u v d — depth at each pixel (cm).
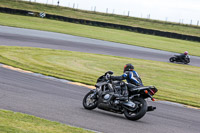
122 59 2614
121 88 834
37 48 2561
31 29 3972
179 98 1357
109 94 847
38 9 6919
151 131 698
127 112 812
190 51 4025
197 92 1609
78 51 2755
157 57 3122
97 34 4566
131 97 812
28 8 6838
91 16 7131
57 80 1405
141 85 828
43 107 808
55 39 3353
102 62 2305
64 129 598
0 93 911
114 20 7056
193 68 2717
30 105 809
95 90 891
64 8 7338
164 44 4441
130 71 848
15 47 2420
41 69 1678
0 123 570
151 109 791
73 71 1784
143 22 7131
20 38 3005
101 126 684
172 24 7100
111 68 2098
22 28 3919
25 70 1551
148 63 2595
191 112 1062
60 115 742
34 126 589
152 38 5062
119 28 5816
